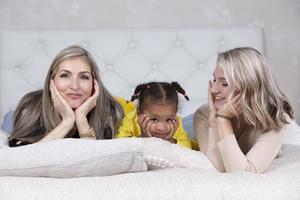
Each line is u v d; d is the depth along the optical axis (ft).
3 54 9.59
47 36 9.69
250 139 5.45
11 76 9.56
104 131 5.87
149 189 3.84
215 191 3.88
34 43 9.66
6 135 6.04
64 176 4.28
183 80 9.75
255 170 4.82
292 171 4.46
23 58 9.62
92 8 10.05
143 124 5.72
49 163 4.18
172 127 5.75
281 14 10.24
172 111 5.71
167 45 9.80
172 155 4.74
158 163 4.69
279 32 10.25
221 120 5.12
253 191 3.92
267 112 5.10
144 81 9.71
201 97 9.72
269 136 5.15
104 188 3.84
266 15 10.23
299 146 6.15
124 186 3.86
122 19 10.07
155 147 4.69
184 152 4.84
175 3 10.11
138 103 5.91
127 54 9.75
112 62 9.73
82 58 5.86
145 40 9.78
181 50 9.82
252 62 5.13
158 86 5.78
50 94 5.83
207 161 4.90
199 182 3.96
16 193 3.76
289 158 5.32
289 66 10.25
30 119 5.80
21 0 9.98
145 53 9.77
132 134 5.88
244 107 5.09
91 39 9.73
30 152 4.26
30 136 5.75
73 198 3.73
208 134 5.61
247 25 10.19
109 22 10.07
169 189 3.85
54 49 9.66
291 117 5.44
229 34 9.87
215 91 5.36
